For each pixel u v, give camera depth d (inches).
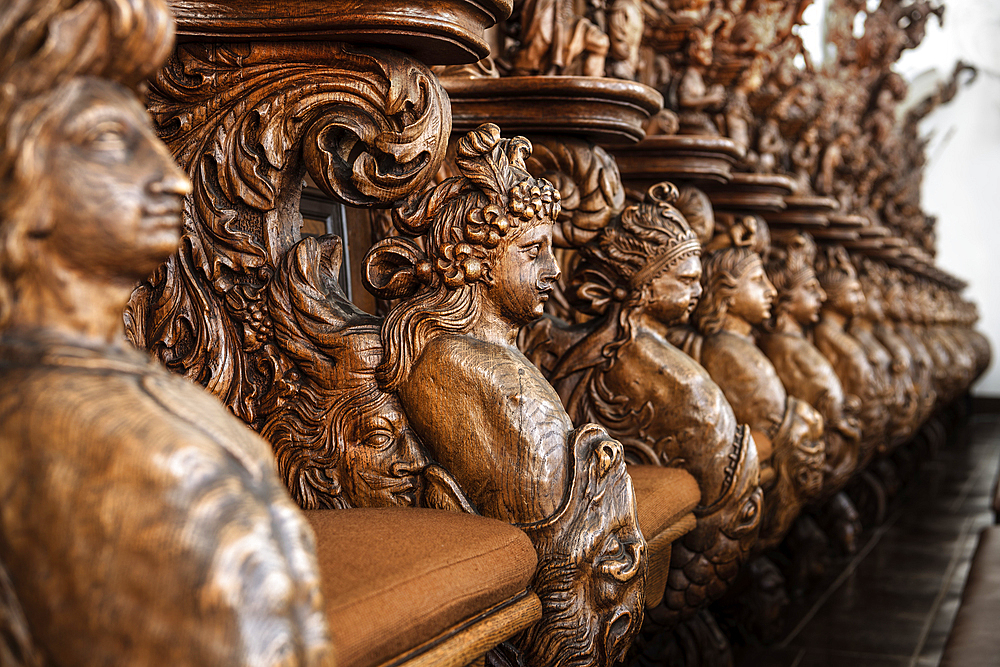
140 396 26.9
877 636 102.8
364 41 50.4
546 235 54.9
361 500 52.3
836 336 146.0
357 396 52.3
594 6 90.6
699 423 76.0
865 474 163.9
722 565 78.1
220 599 24.3
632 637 52.4
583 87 70.4
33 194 27.2
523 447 50.2
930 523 164.7
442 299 53.4
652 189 79.2
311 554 27.6
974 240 400.5
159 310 52.1
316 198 76.6
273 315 52.4
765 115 148.9
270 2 49.0
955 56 374.9
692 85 121.0
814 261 149.6
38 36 27.0
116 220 28.0
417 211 53.9
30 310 28.3
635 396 76.8
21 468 25.6
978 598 72.9
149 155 28.9
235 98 51.9
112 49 28.0
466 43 51.7
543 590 49.9
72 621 25.2
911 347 201.8
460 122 73.9
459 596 39.9
